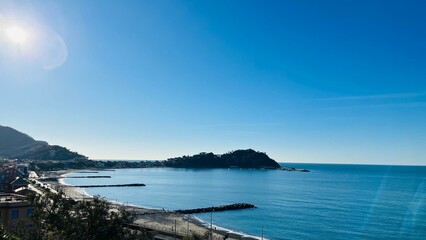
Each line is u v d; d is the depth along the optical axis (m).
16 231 52.94
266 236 109.50
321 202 187.38
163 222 121.25
